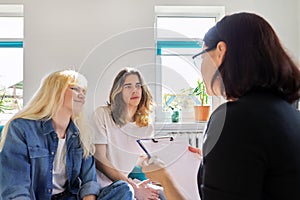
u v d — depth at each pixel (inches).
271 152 27.6
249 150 27.6
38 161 59.4
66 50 94.1
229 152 28.3
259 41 31.7
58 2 94.1
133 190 63.2
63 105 60.4
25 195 55.6
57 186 63.7
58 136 61.7
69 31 94.1
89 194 63.7
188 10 101.5
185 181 42.8
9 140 58.2
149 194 63.3
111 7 94.8
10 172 56.7
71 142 63.2
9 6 96.2
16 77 105.4
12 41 105.1
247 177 27.5
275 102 30.4
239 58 31.7
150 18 95.3
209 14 104.8
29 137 58.9
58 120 61.4
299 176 27.5
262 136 27.7
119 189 62.4
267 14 97.0
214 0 96.8
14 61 105.4
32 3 93.9
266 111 29.0
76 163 64.1
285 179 27.5
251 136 27.9
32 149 58.7
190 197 42.7
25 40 93.7
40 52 93.8
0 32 105.3
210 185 29.4
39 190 60.4
